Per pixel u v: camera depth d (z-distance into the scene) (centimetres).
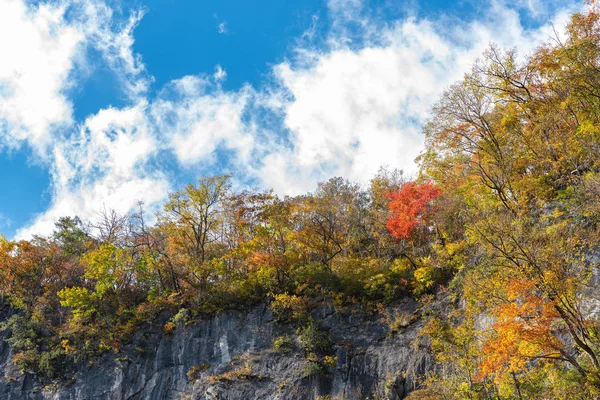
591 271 2456
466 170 3869
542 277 2186
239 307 4403
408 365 3481
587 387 2109
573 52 3422
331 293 4197
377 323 3922
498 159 3684
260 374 3859
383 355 3656
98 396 4278
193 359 4203
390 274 4144
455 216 3947
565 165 3466
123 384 4281
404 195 4372
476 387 2462
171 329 4447
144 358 4369
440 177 4197
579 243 2561
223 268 4591
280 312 4209
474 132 3938
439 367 3341
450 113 3981
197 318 4431
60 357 4609
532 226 2842
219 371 4025
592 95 3369
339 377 3684
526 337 2055
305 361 3803
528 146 3666
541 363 2423
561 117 3553
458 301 3559
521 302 2369
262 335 4153
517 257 2328
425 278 3847
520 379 2378
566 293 2162
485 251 2755
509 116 3859
